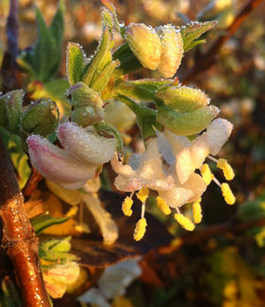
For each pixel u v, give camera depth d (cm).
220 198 20
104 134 5
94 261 7
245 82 28
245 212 13
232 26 11
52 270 7
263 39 29
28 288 6
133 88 6
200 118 5
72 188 5
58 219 7
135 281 15
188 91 5
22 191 7
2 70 9
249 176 23
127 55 5
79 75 5
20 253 6
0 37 14
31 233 6
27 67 9
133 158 6
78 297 9
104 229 8
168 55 5
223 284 17
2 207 6
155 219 9
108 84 5
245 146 26
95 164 5
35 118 6
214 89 27
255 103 28
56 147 5
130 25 5
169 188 5
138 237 6
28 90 8
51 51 10
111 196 9
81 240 8
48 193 8
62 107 8
